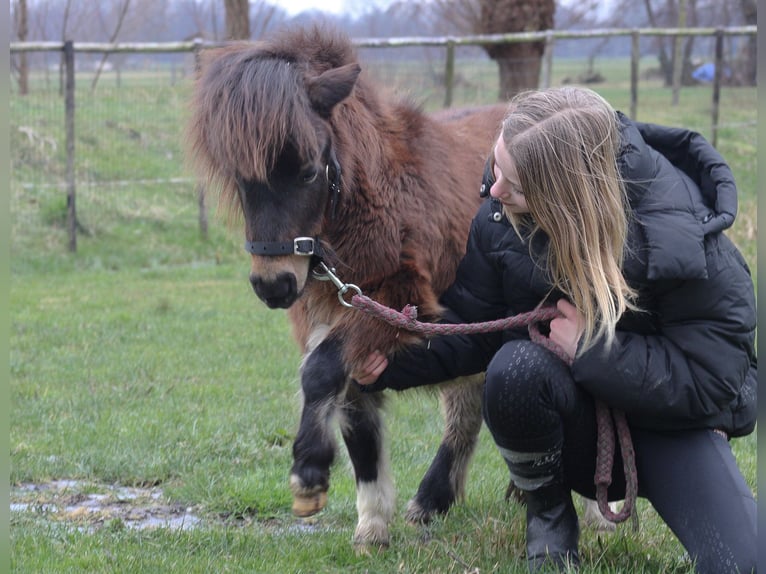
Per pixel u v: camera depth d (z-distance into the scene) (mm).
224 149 2939
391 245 3262
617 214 2707
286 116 2918
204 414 5254
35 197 11695
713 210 2840
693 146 2943
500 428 2826
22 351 6703
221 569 3148
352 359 3182
